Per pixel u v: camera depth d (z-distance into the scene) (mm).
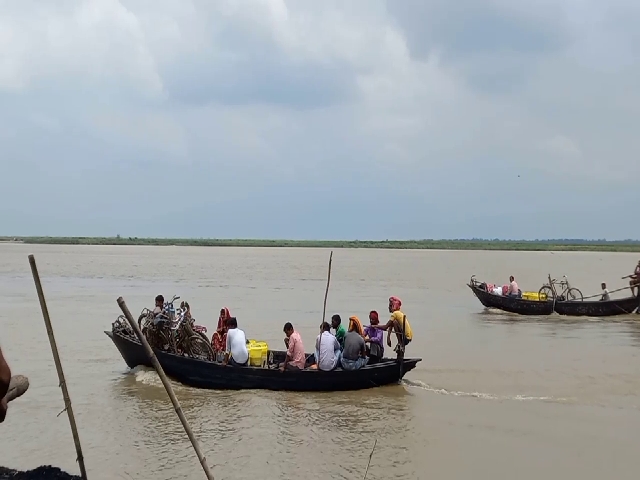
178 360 15453
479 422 12820
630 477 10070
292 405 13898
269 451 11031
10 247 178375
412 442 11578
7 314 28812
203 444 11367
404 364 15625
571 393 15172
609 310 30469
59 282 49094
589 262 105438
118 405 13742
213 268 73750
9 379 4516
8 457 10703
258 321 27156
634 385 15914
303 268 76938
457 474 10070
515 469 10383
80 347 20438
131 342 16297
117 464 10398
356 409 13672
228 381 15086
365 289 45688
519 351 20953
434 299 38812
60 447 11180
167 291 41812
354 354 15062
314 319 27953
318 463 10453
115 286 45750
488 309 33469
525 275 65500
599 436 12031
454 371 17578
